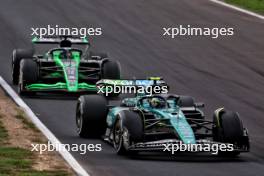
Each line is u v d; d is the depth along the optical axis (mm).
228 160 60812
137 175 55531
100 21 128375
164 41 118625
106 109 67750
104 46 114938
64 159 59938
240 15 135500
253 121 78125
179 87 93500
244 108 84000
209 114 81062
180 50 113625
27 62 87312
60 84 86625
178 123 61094
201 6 140750
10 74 98938
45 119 76062
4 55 109438
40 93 89438
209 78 98438
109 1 141500
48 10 134000
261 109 83750
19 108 79812
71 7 136125
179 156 62000
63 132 70625
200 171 56781
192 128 63750
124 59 107750
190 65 105438
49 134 68875
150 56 109750
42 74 89938
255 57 110812
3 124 71125
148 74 99750
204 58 109500
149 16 132625
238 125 60875
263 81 98062
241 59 109562
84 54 91750
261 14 137250
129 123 60562
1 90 89812
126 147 60500
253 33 124750
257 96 89938
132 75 99000
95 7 136875
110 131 65875
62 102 84500
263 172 56812
